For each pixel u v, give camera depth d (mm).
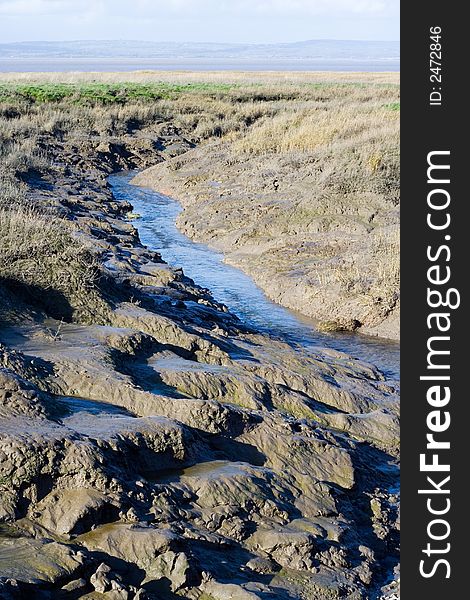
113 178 30938
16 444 6332
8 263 10188
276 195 22938
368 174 21453
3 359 7977
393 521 8109
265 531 6941
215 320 13023
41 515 6230
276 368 10516
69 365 8422
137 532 6195
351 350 13781
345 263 16844
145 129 38594
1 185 18141
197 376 9148
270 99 49375
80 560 5789
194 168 29375
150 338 9812
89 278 10539
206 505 7027
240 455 8031
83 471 6430
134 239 19547
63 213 19109
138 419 7523
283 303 16078
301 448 8312
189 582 6008
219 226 21484
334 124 29844
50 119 35688
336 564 6949
